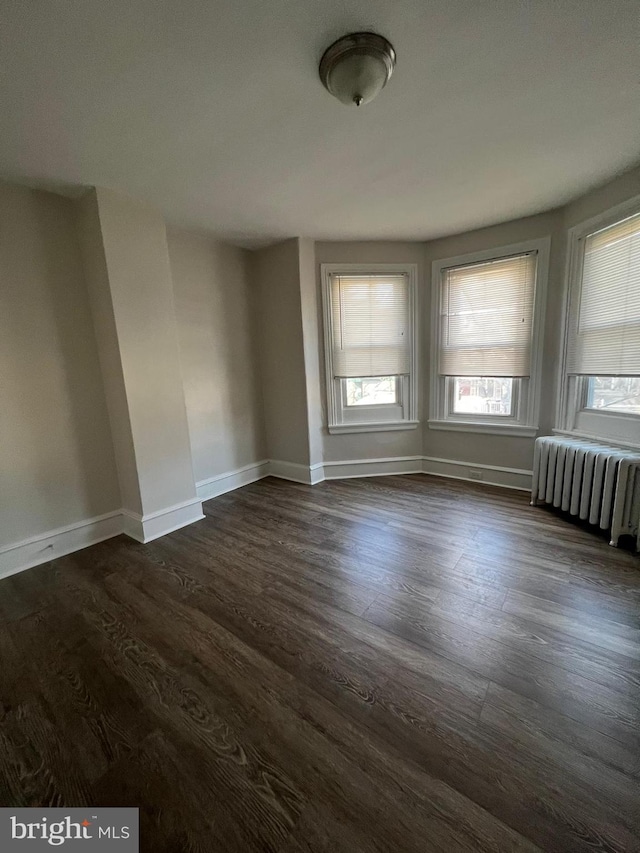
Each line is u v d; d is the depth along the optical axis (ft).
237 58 4.13
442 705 4.12
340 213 8.68
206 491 10.70
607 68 4.43
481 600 5.88
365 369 11.56
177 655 5.01
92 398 8.07
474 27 3.86
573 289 8.81
